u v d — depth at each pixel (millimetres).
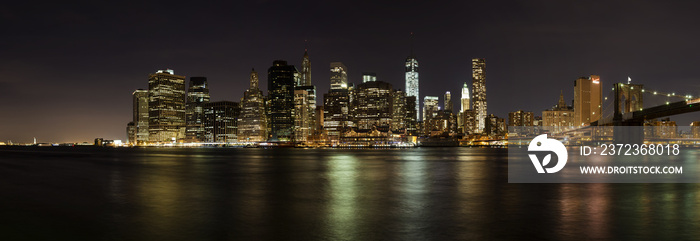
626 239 22547
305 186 49406
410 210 31703
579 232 24078
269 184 51562
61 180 57375
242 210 31609
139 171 76188
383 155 189875
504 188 46531
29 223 27156
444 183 52656
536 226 25734
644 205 33500
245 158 151000
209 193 42406
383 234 23719
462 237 23031
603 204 34156
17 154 198125
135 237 23297
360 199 37844
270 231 24500
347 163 109125
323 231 24453
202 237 23172
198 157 163250
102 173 71125
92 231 24781
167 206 33656
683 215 29016
